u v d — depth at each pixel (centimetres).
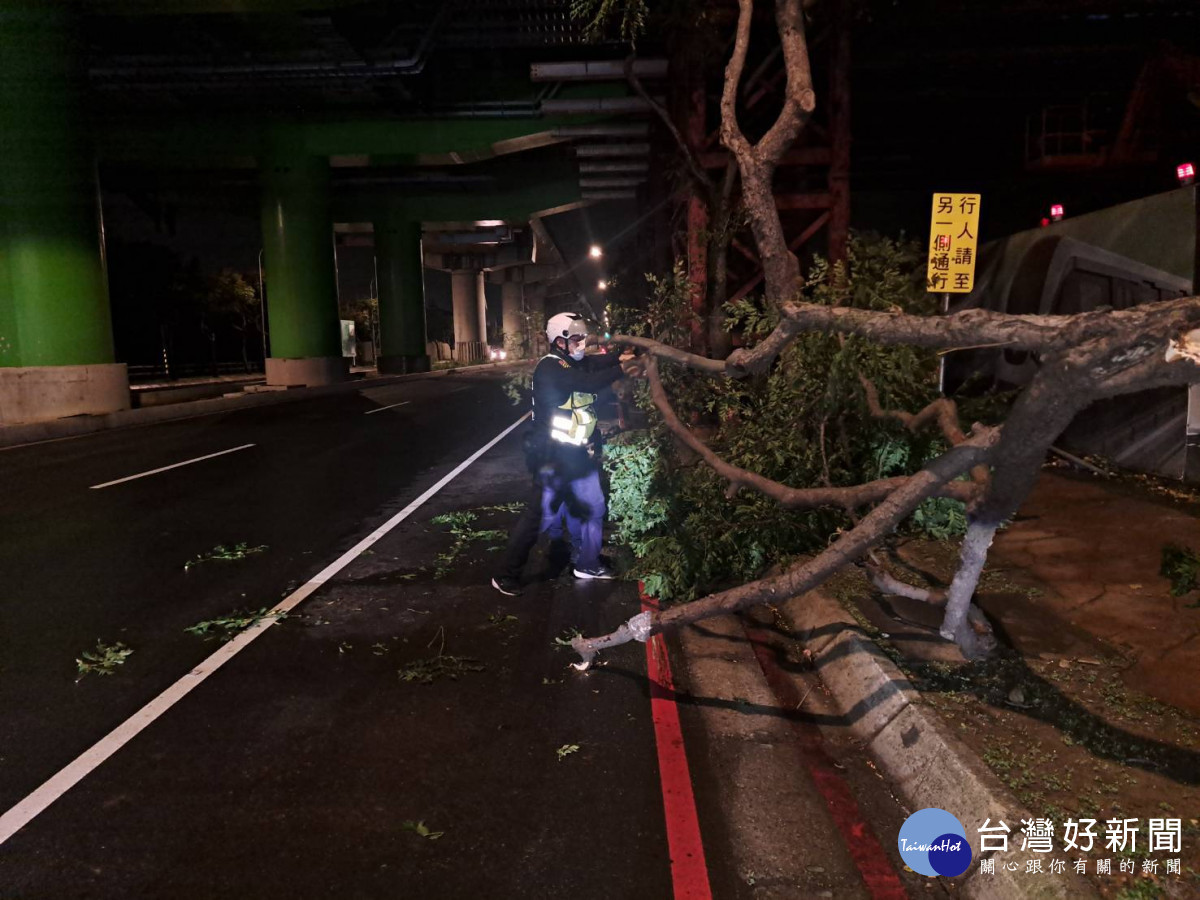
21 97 1688
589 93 2559
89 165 1797
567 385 536
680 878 269
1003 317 252
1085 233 867
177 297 4922
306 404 2297
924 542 591
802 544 561
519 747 356
